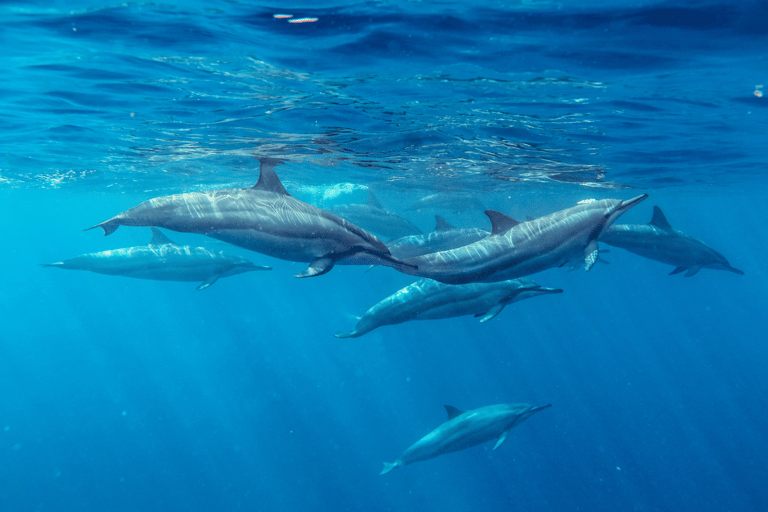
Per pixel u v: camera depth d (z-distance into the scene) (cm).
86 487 2634
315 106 988
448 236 1067
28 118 1095
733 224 5984
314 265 387
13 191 2972
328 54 709
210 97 930
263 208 387
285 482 2644
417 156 1557
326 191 2525
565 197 2792
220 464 2928
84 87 873
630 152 1478
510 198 2827
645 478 2395
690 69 752
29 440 3434
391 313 645
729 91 863
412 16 598
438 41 664
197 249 1012
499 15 593
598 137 1260
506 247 476
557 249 486
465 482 2528
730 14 583
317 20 610
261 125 1159
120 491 2598
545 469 2577
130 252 963
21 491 2584
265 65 754
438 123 1121
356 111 1023
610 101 930
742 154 1570
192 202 375
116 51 705
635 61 721
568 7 572
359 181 2191
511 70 761
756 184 2566
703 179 2253
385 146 1400
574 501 2234
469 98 915
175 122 1133
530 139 1284
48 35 652
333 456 2928
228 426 4072
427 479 2586
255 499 2505
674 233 1009
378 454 2953
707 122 1109
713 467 2475
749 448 2689
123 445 3312
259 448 3089
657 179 2142
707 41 653
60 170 1986
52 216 4828
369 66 752
